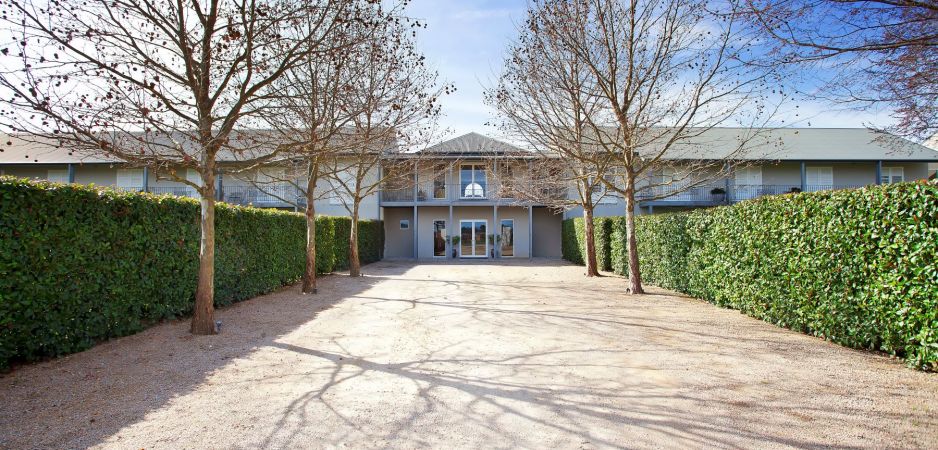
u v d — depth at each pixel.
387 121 10.12
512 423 3.44
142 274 6.09
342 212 23.27
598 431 3.29
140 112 5.33
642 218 12.26
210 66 6.24
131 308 5.94
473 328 6.70
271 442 3.12
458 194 23.84
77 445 3.03
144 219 6.09
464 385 4.25
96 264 5.29
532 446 3.08
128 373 4.51
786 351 5.28
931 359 4.32
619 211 22.70
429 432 3.29
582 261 18.86
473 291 10.81
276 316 7.55
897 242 4.60
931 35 4.42
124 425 3.35
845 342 5.43
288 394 4.02
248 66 5.96
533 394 4.02
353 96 9.03
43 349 4.74
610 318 7.34
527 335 6.23
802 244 6.00
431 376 4.52
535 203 15.67
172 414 3.57
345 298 9.67
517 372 4.63
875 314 4.95
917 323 4.49
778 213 6.48
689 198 22.16
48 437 3.13
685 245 9.66
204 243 6.22
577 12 9.21
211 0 5.82
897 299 4.66
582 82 9.78
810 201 5.84
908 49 4.75
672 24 9.04
